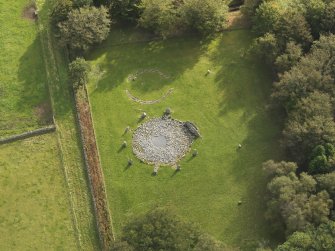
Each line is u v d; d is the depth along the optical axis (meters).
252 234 75.50
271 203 73.25
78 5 95.88
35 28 100.25
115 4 97.69
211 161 83.06
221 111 88.81
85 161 82.69
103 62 95.25
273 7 93.00
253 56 94.62
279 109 87.81
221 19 96.44
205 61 95.62
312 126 76.56
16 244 75.19
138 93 91.25
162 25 95.69
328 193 71.81
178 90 91.81
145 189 80.25
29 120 87.75
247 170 81.88
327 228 67.56
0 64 94.81
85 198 79.25
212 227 76.44
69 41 92.69
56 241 75.50
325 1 93.50
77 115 88.12
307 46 91.19
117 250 67.31
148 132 86.38
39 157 83.62
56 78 92.38
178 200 79.12
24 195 79.69
